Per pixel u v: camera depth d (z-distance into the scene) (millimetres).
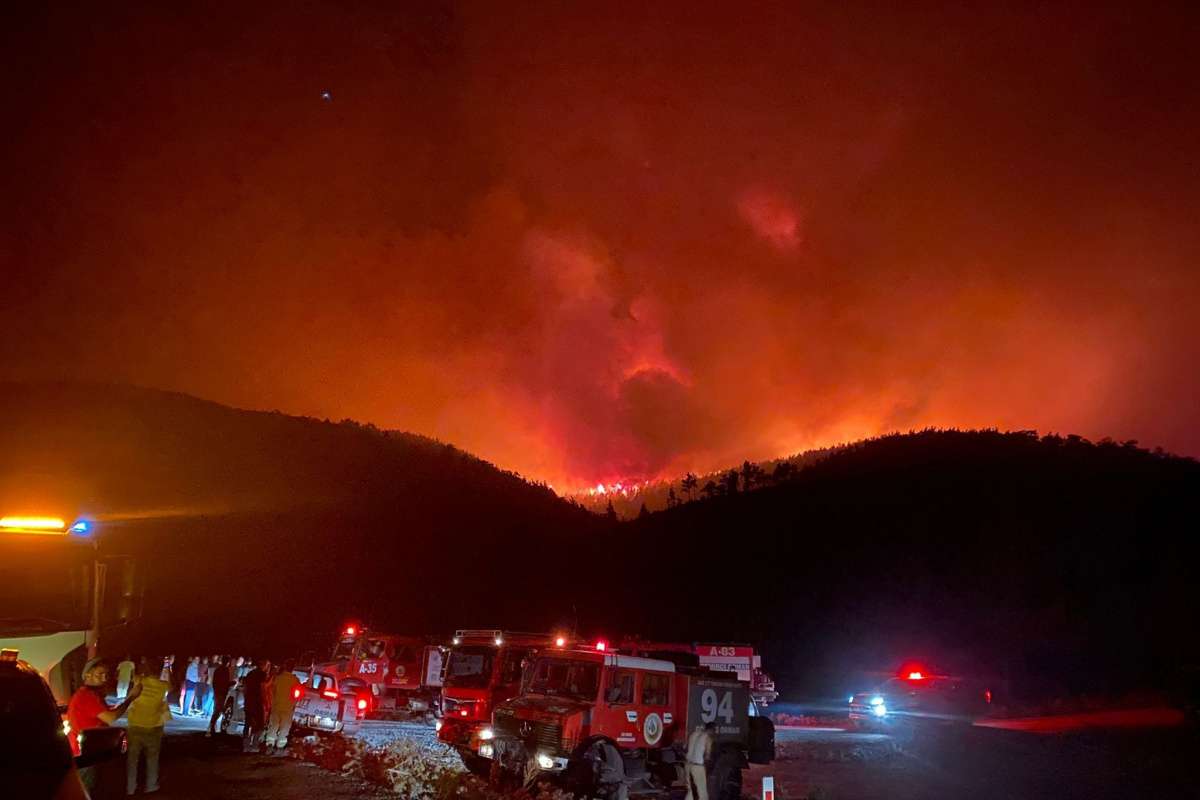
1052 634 53250
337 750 15539
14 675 6301
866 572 66625
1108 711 36469
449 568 62781
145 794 11508
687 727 15430
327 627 48969
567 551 73812
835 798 17875
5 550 11680
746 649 27812
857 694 33438
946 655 51719
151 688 11547
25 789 5469
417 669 25359
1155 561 62062
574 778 13867
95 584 11984
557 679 15367
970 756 23797
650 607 64750
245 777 13242
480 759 16531
